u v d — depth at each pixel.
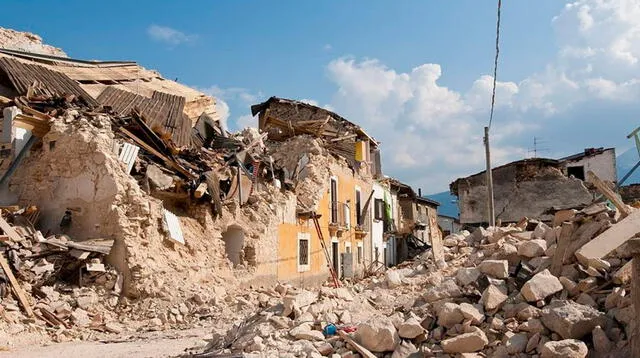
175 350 10.61
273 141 32.44
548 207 39.56
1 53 23.25
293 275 25.17
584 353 6.22
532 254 9.26
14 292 13.39
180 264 17.53
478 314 7.59
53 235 15.92
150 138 19.39
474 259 13.42
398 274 14.27
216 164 22.02
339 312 9.68
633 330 6.20
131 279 15.74
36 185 17.31
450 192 46.22
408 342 7.57
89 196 16.56
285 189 26.05
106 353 10.49
